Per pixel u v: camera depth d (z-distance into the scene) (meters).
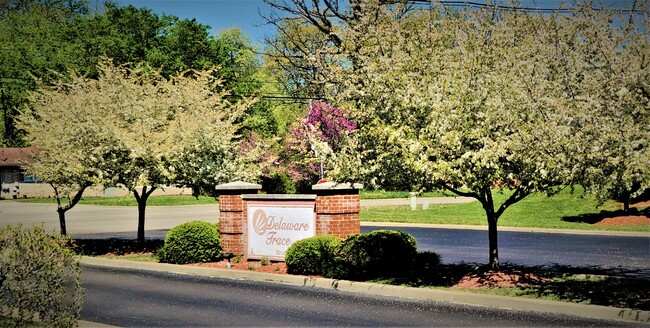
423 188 11.84
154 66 42.06
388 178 12.15
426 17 12.73
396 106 11.88
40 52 55.22
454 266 14.55
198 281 14.42
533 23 11.88
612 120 10.26
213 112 19.41
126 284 14.05
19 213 38.66
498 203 32.06
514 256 17.25
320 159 13.11
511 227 24.70
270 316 10.59
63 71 46.78
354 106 12.91
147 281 14.45
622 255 17.20
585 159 10.41
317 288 13.34
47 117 19.25
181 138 18.09
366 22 13.46
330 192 15.08
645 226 23.50
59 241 8.07
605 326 9.55
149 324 10.08
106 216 35.69
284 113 54.84
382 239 13.72
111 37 45.00
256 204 16.31
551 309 10.71
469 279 12.95
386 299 11.98
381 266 13.63
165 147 17.62
